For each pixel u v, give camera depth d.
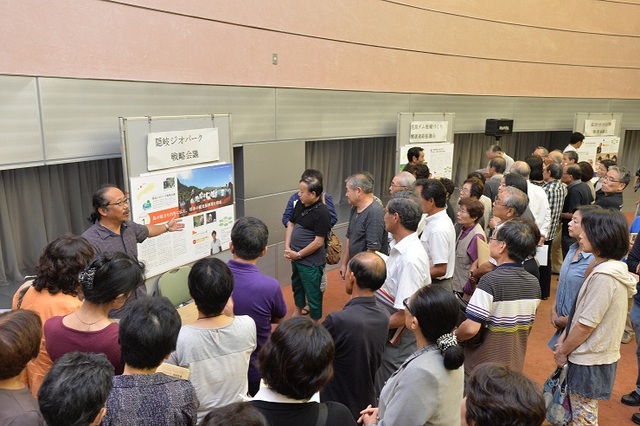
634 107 9.05
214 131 4.11
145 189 3.46
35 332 1.42
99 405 1.19
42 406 1.15
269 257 5.30
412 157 5.67
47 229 3.67
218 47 4.45
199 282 1.79
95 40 3.52
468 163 8.44
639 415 3.06
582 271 2.67
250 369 2.33
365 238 3.76
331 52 5.61
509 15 7.55
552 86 8.26
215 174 4.13
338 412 1.39
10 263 3.46
